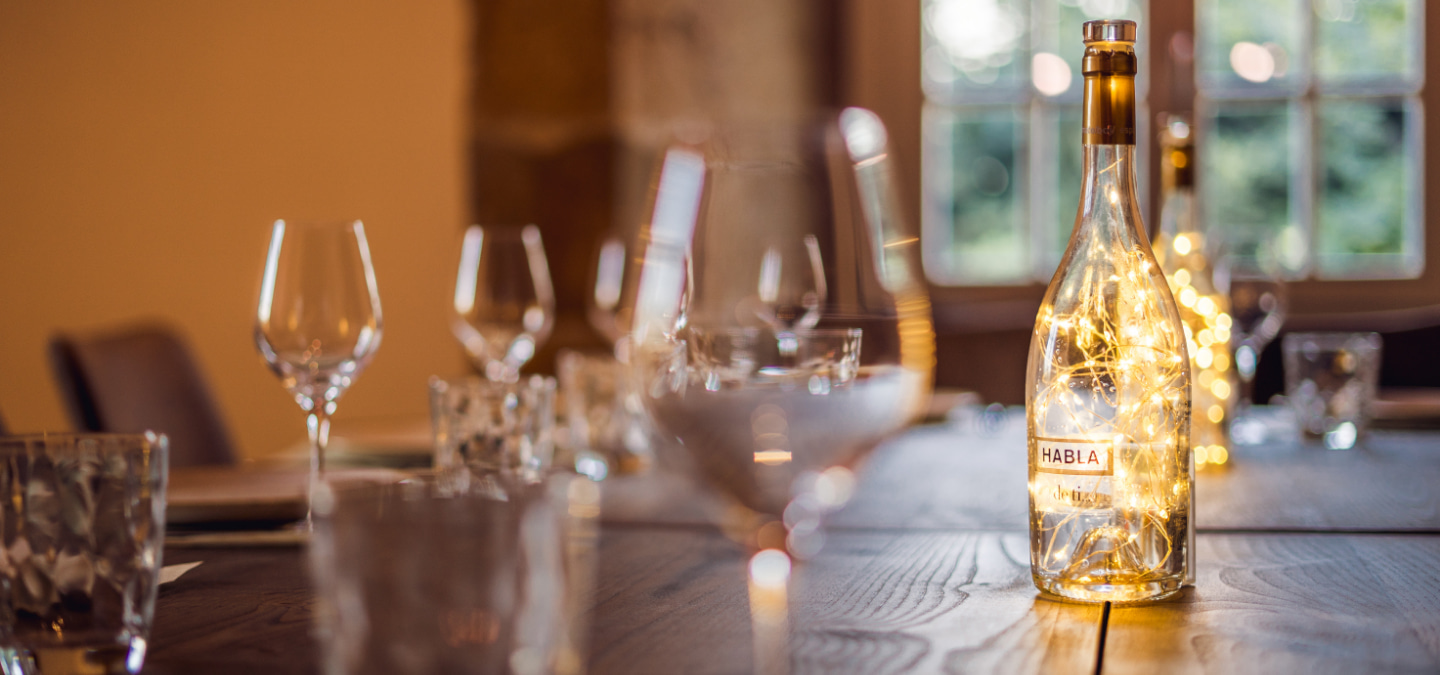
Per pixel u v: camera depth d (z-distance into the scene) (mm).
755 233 741
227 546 926
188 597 745
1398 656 572
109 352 1830
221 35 3473
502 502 426
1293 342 1639
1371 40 4547
